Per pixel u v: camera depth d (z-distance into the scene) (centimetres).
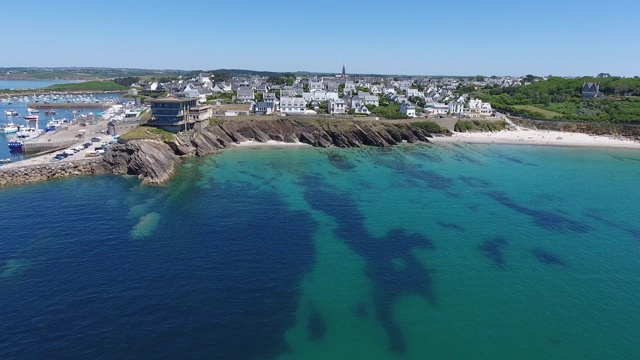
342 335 3800
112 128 11669
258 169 9900
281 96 17912
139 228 6009
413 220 6725
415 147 13450
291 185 8588
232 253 5344
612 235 6297
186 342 3612
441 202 7700
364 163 10912
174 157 10181
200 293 4384
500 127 16600
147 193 7700
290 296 4400
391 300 4394
